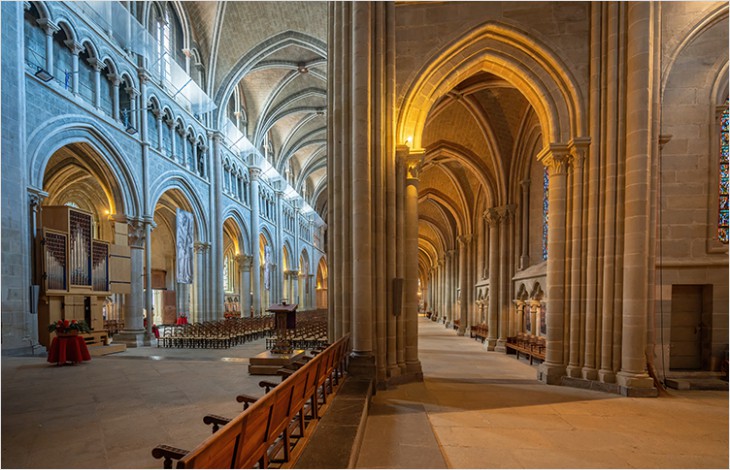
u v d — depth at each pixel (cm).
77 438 470
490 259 1593
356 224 789
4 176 985
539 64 966
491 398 771
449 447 526
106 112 1430
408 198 923
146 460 411
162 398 652
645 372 824
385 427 585
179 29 1973
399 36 956
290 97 2777
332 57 960
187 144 2027
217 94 2228
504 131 1541
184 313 2570
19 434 483
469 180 2130
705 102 942
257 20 2077
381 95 873
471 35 950
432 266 4072
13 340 1010
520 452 512
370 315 779
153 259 2831
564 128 950
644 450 526
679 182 939
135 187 1552
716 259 916
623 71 887
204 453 204
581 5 941
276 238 3369
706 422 643
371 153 860
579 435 577
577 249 917
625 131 880
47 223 1207
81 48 1296
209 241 2180
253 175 2783
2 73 987
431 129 1669
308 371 461
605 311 869
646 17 854
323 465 364
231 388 726
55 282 1166
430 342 1773
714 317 916
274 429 353
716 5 923
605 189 895
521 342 1350
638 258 833
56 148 1200
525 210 1492
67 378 811
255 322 1911
